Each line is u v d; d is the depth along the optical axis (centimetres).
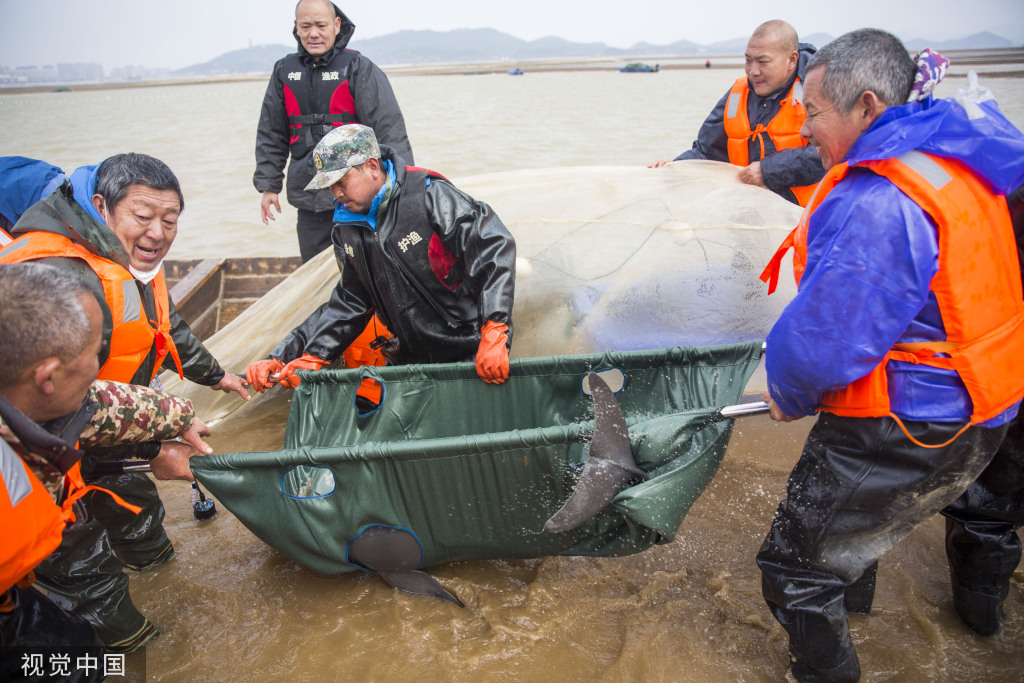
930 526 280
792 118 398
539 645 234
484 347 268
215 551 292
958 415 173
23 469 150
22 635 162
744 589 254
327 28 433
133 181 210
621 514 226
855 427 180
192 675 230
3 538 144
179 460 227
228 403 369
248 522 233
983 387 170
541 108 2458
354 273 296
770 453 343
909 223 159
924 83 165
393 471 227
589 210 373
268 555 288
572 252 358
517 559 267
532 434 222
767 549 204
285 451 226
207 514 313
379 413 286
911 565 262
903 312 163
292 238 860
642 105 2541
